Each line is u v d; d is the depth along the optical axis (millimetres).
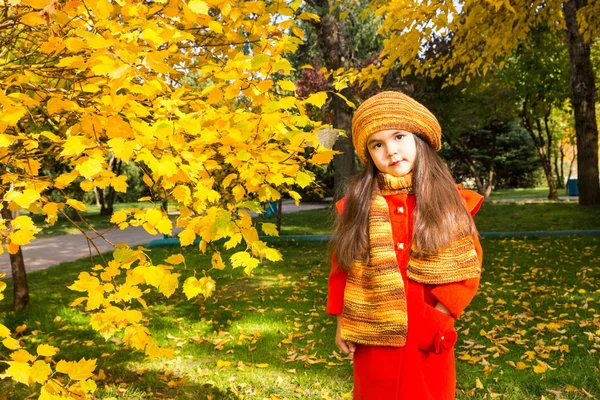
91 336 4598
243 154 1702
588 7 6410
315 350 4016
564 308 4887
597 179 13039
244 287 6531
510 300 5297
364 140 1705
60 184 1646
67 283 7457
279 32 2076
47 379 1438
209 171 2006
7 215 2521
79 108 1547
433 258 1582
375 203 1688
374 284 1607
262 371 3615
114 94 1451
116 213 1757
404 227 1661
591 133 12953
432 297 1627
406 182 1675
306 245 10281
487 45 6258
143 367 3762
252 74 1690
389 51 5613
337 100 10672
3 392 3363
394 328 1555
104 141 1834
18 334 4801
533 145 31016
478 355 3744
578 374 3256
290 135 1688
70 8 1497
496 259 7668
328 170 21500
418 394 1567
